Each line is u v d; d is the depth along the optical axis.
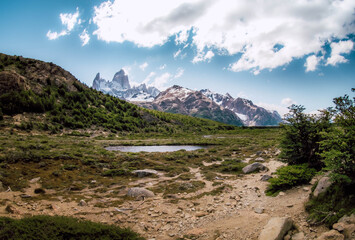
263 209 10.31
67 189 15.49
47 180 17.00
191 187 16.05
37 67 111.44
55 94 99.62
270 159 26.95
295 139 17.05
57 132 71.56
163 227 9.28
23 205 11.62
